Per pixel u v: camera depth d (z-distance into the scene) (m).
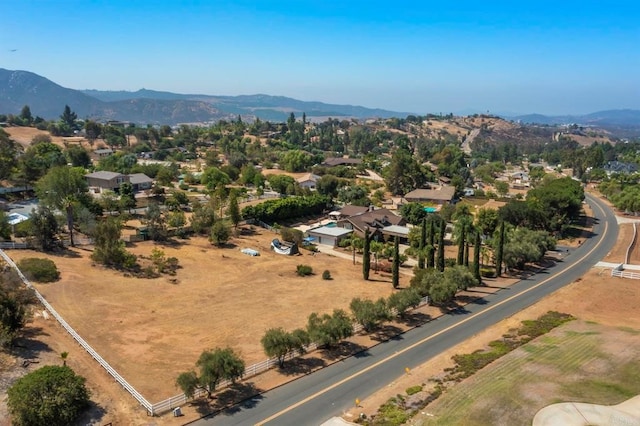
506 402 38.69
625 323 58.00
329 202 133.38
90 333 49.91
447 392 40.66
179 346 49.12
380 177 192.50
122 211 102.75
